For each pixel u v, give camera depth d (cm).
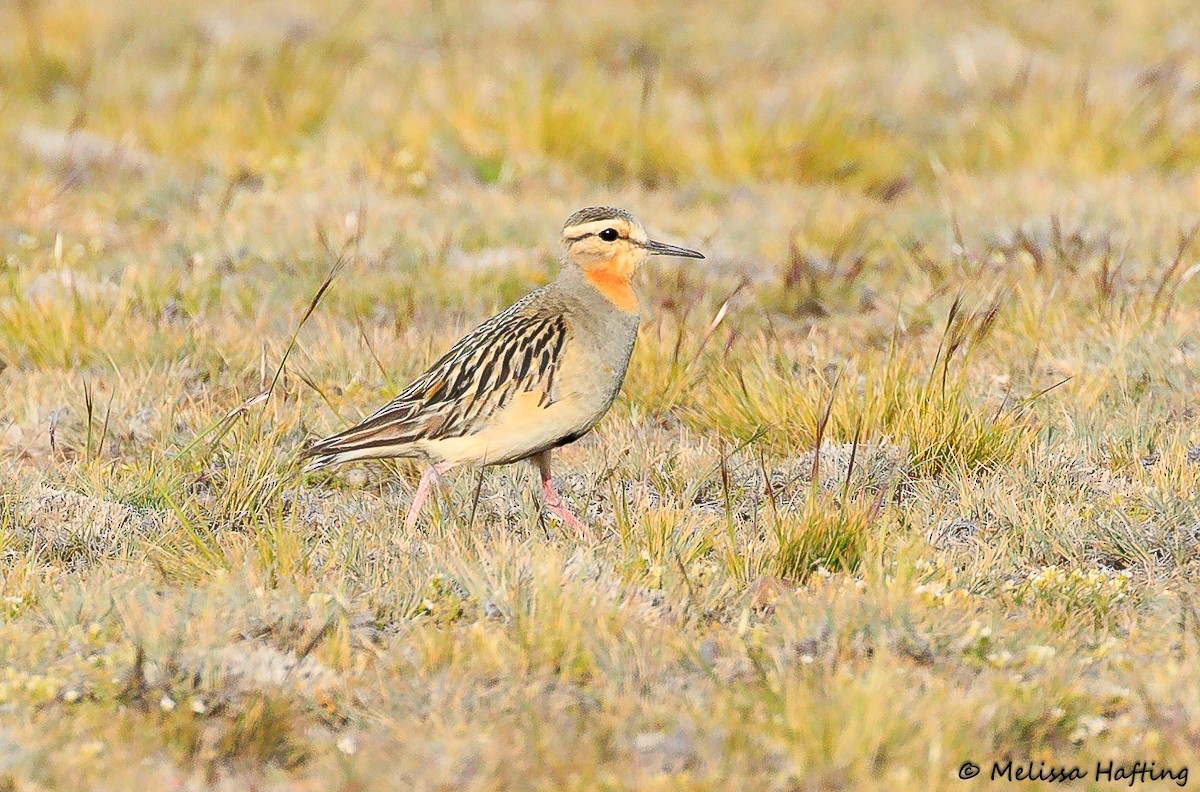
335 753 796
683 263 1709
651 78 2402
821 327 1539
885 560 997
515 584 935
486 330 1120
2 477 1166
